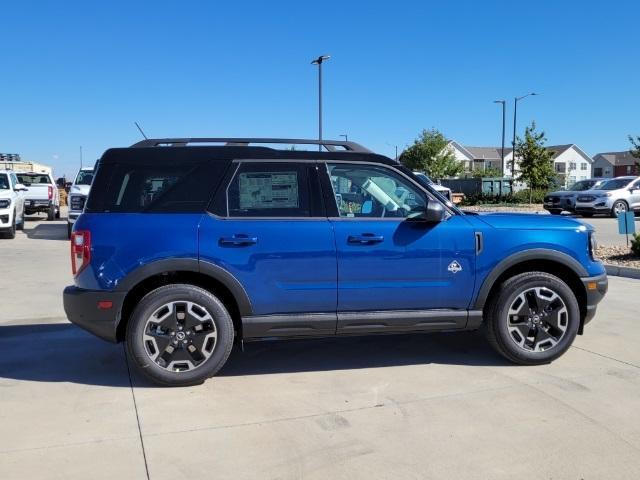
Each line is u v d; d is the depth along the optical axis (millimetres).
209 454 3547
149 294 4539
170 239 4516
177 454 3545
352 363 5262
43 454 3535
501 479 3268
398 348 5711
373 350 5648
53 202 23656
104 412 4156
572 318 5055
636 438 3740
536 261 5156
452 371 5016
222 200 4664
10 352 5578
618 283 9117
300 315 4703
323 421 4012
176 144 4859
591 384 4676
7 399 4395
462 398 4402
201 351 4621
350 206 4852
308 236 4672
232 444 3674
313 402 4348
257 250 4602
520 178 39094
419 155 64625
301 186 4789
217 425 3947
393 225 4801
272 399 4406
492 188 39562
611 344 5762
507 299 4977
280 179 4773
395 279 4793
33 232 18469
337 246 4695
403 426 3924
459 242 4879
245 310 4637
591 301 5152
